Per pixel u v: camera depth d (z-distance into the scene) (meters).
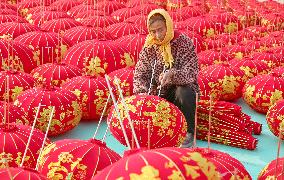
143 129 4.18
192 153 2.32
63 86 5.53
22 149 3.93
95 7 10.25
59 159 3.52
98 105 5.42
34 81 5.58
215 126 5.14
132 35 7.49
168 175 2.21
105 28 8.53
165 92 4.94
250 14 11.07
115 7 10.79
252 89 5.87
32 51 6.79
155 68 4.94
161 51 4.88
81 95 5.38
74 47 6.62
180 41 4.89
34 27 7.87
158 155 2.29
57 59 7.00
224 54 7.14
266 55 7.20
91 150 3.60
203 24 9.40
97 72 6.41
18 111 4.68
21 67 6.46
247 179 3.57
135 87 4.98
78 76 5.66
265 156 4.89
